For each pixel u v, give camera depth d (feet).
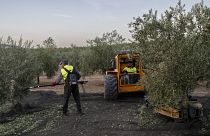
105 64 79.46
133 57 46.60
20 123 37.55
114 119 36.88
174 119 33.55
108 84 48.34
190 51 28.02
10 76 42.52
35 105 47.98
